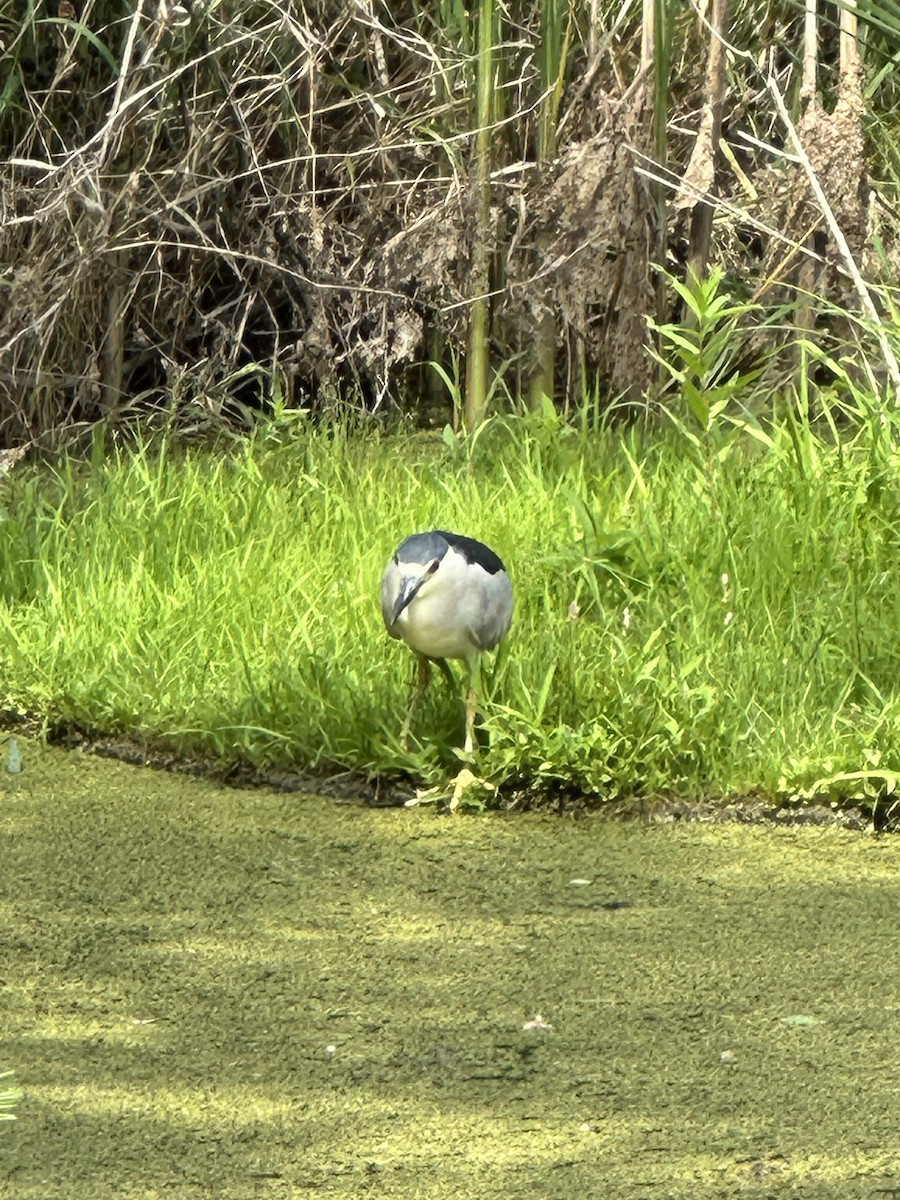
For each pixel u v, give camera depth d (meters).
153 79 14.72
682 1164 5.55
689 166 14.69
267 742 9.18
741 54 15.05
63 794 8.91
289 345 15.91
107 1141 5.67
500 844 8.34
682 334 15.15
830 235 15.09
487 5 13.93
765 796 8.73
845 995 6.77
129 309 15.75
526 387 15.67
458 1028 6.48
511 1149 5.64
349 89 15.39
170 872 7.95
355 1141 5.68
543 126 14.52
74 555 11.59
